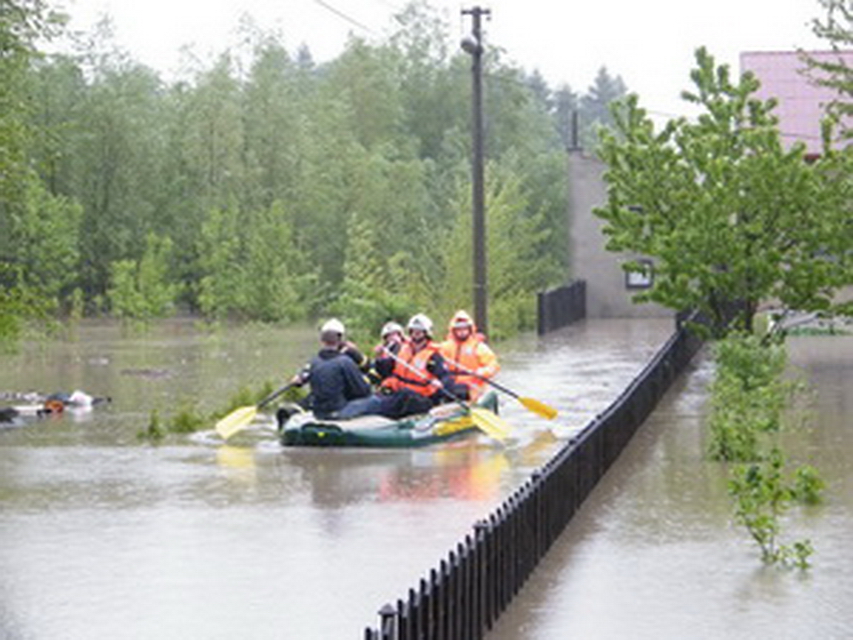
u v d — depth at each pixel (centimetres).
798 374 2830
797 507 1462
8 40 2284
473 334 2211
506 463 1777
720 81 2914
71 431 2114
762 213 2725
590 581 1166
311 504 1498
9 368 3234
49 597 1116
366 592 1123
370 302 3969
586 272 5119
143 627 1033
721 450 1784
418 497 1537
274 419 2256
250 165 5959
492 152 7031
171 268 5878
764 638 1000
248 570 1197
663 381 2516
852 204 2792
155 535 1341
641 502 1507
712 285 2762
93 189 5809
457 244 4316
